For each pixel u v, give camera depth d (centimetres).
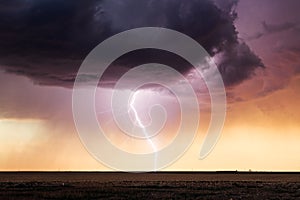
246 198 5300
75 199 4959
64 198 5025
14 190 6231
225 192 6228
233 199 5138
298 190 6806
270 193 6181
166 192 6016
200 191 6338
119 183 8650
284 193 6216
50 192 5788
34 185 7400
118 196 5316
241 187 7400
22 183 8119
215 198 5225
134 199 4956
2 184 7569
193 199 5041
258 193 6156
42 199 4875
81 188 6656
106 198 5056
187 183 8762
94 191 6016
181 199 5041
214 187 7262
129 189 6475
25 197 5081
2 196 5194
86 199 4947
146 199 4944
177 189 6675
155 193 5812
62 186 7162
